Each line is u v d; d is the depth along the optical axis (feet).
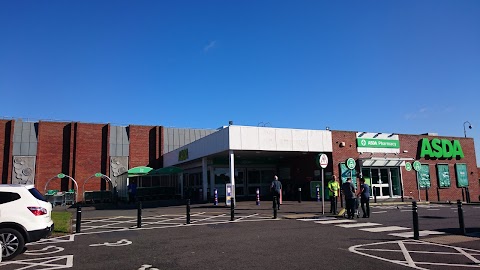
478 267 23.80
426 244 31.71
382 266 24.21
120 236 38.60
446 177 104.27
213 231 40.68
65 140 121.49
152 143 132.87
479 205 78.33
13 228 28.73
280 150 80.74
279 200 65.57
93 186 121.70
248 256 27.55
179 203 90.63
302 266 24.38
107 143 125.49
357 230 40.01
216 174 102.83
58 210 82.99
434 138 103.76
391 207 71.15
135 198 99.96
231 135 75.72
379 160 92.48
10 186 29.86
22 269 24.97
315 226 43.37
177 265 25.13
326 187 88.48
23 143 116.06
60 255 29.32
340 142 88.79
